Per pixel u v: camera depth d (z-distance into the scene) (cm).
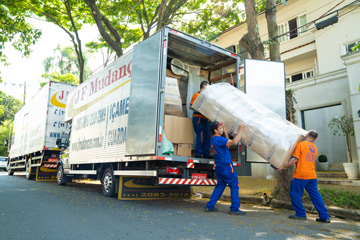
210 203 547
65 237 360
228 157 523
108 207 588
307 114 1184
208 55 706
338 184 868
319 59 1304
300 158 483
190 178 593
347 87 1005
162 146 537
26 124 1591
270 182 1019
